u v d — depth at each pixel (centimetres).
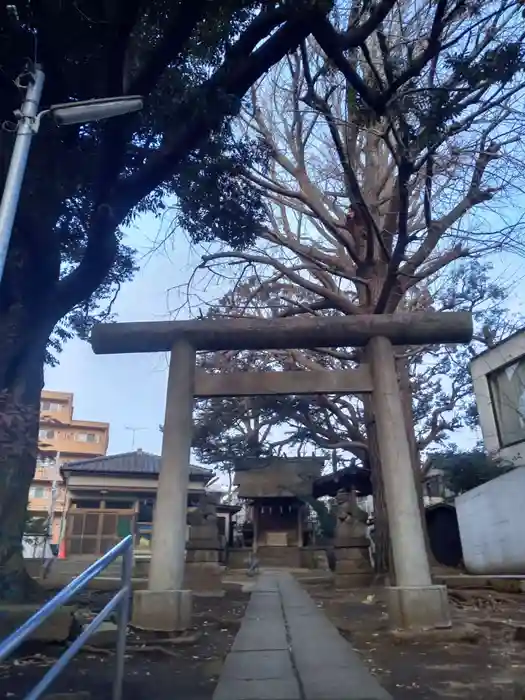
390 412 688
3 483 699
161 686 397
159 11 656
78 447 4378
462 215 1109
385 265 1317
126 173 873
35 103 485
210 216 1012
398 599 597
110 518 2845
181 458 673
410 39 809
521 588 1021
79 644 243
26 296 743
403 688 385
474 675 419
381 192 1438
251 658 474
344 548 1447
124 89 664
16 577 685
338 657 473
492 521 1374
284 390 716
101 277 764
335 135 978
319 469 3250
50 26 595
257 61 693
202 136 721
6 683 398
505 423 1638
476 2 739
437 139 776
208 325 736
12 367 723
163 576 613
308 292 1755
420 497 1552
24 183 683
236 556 2884
